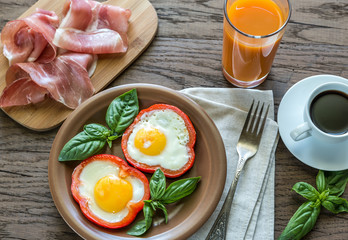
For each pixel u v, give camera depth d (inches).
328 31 25.8
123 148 22.5
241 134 23.7
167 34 26.2
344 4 26.1
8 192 23.6
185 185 21.4
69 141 22.3
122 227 21.7
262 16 22.5
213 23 26.3
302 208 22.5
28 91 24.5
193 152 22.5
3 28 25.0
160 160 22.5
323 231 22.9
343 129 21.9
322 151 22.8
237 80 24.9
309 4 26.2
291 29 25.9
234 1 22.6
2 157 24.1
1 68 25.5
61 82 24.4
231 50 23.0
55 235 23.0
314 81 23.8
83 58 24.9
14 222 23.2
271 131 23.9
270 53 22.7
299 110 23.6
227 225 22.8
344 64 25.3
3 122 24.7
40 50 25.1
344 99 22.2
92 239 21.0
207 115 22.8
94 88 24.9
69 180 22.3
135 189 22.1
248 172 23.6
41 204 23.4
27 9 26.9
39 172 23.9
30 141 24.4
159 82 25.5
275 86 25.2
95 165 22.4
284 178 23.7
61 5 26.7
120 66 25.4
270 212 23.2
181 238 21.1
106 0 27.4
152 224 21.9
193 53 25.9
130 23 26.1
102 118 23.5
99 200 21.8
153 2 26.8
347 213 23.0
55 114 24.5
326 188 22.9
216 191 21.7
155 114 22.9
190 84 25.4
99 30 25.5
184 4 26.6
